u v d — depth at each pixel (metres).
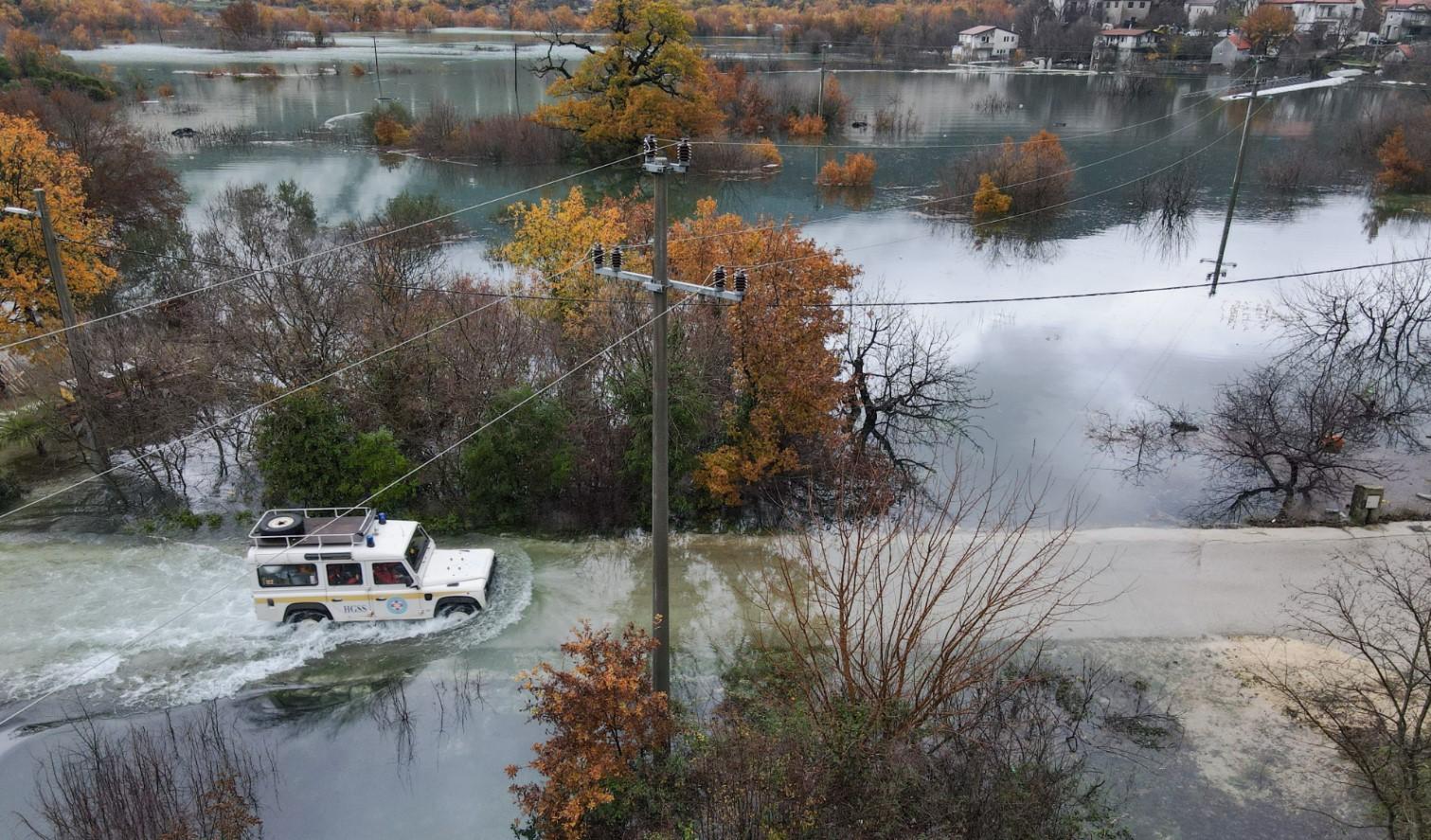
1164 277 46.19
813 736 14.15
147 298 35.66
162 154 66.69
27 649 18.20
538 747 13.71
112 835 13.15
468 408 24.56
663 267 13.06
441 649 18.56
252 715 16.66
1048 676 17.38
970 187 60.03
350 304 27.33
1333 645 18.98
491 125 73.44
